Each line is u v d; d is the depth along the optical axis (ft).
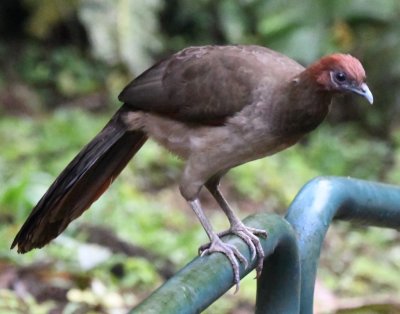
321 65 23.43
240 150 24.11
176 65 24.67
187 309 15.10
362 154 58.95
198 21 67.87
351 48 62.18
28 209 40.16
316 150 58.54
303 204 19.08
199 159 24.29
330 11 61.16
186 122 24.35
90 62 66.90
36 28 64.54
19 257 35.19
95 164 24.86
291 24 61.00
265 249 17.78
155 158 53.57
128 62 61.00
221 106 23.85
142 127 25.09
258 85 23.76
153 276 37.14
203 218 24.04
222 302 36.94
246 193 52.42
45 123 57.82
